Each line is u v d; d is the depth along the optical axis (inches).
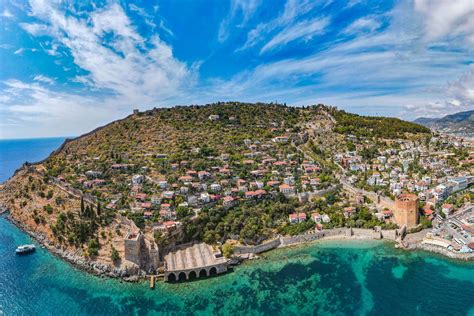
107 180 6648.6
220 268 4613.7
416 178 7564.0
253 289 4178.2
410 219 5767.7
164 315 3663.9
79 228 5059.1
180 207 5556.1
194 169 7298.2
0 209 6806.1
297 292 4097.0
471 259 4832.7
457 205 6348.4
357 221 5925.2
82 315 3678.6
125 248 4566.9
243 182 6815.9
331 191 6963.6
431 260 4899.1
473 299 3870.6
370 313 3651.6
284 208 6112.2
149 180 6648.6
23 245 5275.6
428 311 3671.3
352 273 4559.5
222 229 5398.6
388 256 5059.1
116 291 4158.5
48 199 6151.6
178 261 4655.5
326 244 5526.6
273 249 5359.3
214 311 3725.4
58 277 4466.0
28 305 3858.3
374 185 7165.4
